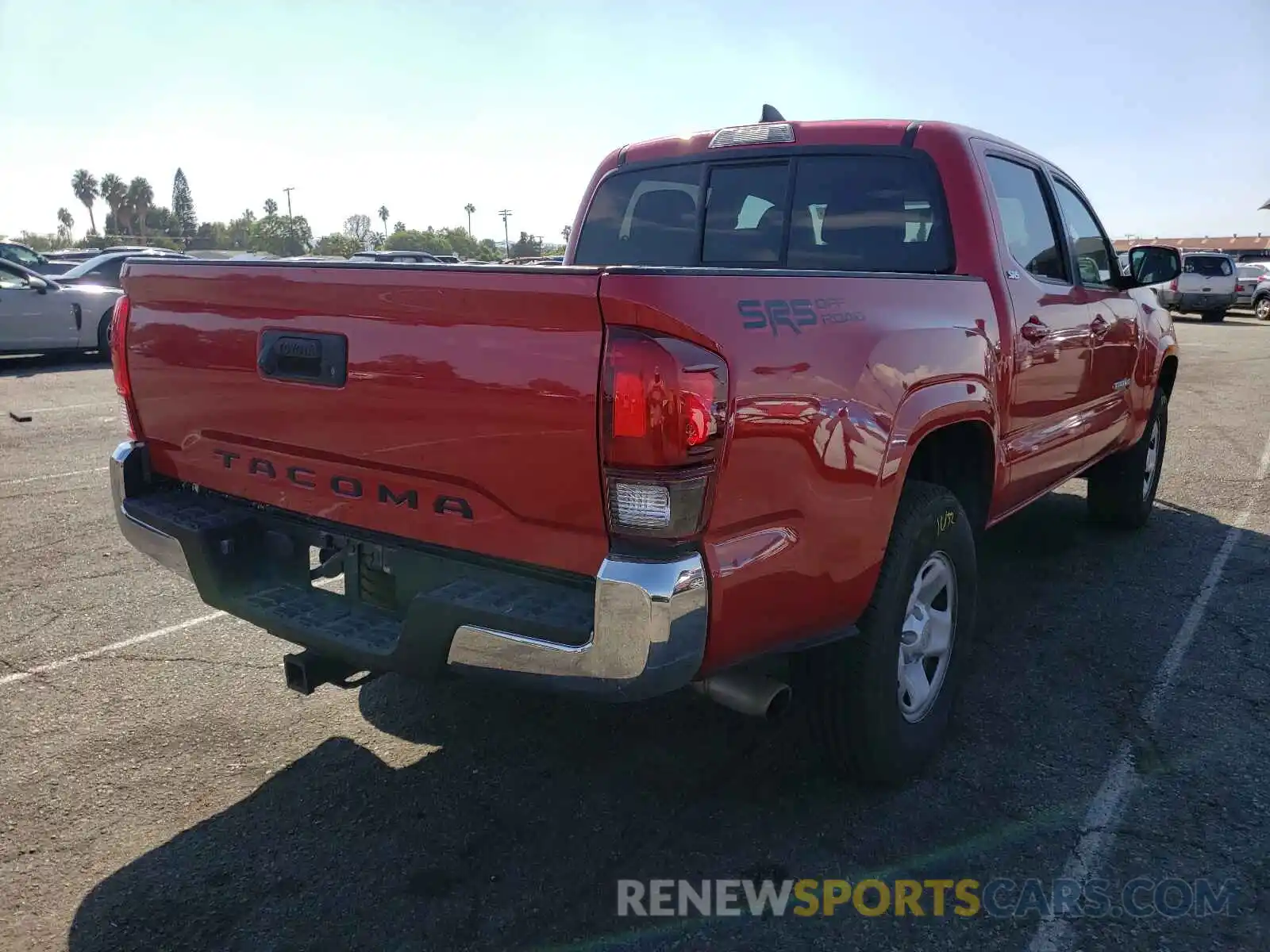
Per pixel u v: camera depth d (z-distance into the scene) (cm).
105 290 1487
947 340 318
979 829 297
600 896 267
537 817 304
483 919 258
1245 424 1013
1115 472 586
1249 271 2950
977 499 375
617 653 226
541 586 248
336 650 274
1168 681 397
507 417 239
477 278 237
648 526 226
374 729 358
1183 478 763
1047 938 250
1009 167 421
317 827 298
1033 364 393
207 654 420
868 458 274
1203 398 1210
